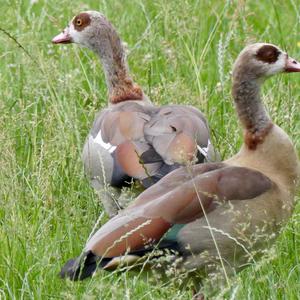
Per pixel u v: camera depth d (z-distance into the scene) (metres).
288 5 21.28
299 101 17.44
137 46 19.16
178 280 12.33
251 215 12.48
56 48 19.45
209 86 18.03
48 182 14.67
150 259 12.12
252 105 13.16
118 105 15.78
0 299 12.63
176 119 14.56
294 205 13.05
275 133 13.04
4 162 14.70
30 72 17.56
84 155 15.16
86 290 12.19
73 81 17.52
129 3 20.53
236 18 18.34
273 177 12.87
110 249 11.85
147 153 14.07
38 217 14.26
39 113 16.98
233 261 12.59
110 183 14.41
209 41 18.12
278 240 13.72
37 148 15.87
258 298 12.70
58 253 13.47
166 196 12.31
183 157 13.33
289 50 19.19
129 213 12.20
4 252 13.49
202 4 20.30
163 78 17.27
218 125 16.73
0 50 19.16
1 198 14.36
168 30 18.77
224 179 12.53
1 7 19.89
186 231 12.23
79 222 14.31
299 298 12.45
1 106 16.34
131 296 12.02
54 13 20.33
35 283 12.96
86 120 16.48
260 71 13.24
